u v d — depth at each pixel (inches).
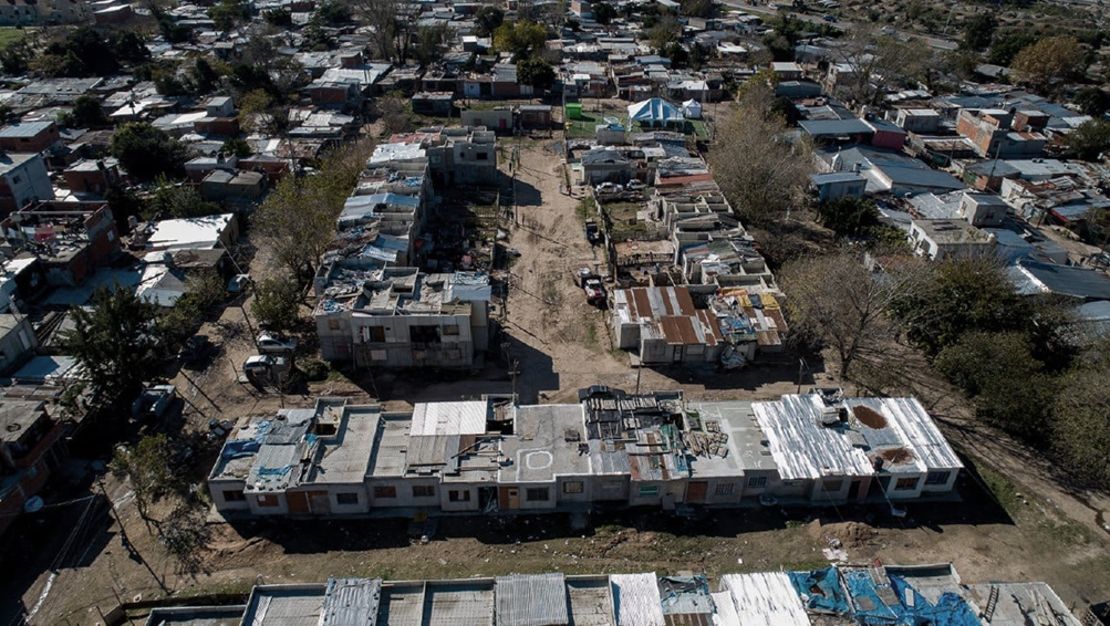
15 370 2066.9
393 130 4163.4
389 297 2208.4
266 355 2186.3
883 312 2311.8
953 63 5088.6
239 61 4985.2
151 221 2935.5
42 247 2507.4
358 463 1707.7
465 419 1830.7
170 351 2257.6
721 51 5639.8
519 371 2209.6
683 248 2704.2
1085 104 4429.1
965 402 2111.2
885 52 4522.6
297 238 2534.5
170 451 1865.2
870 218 3063.5
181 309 2314.2
